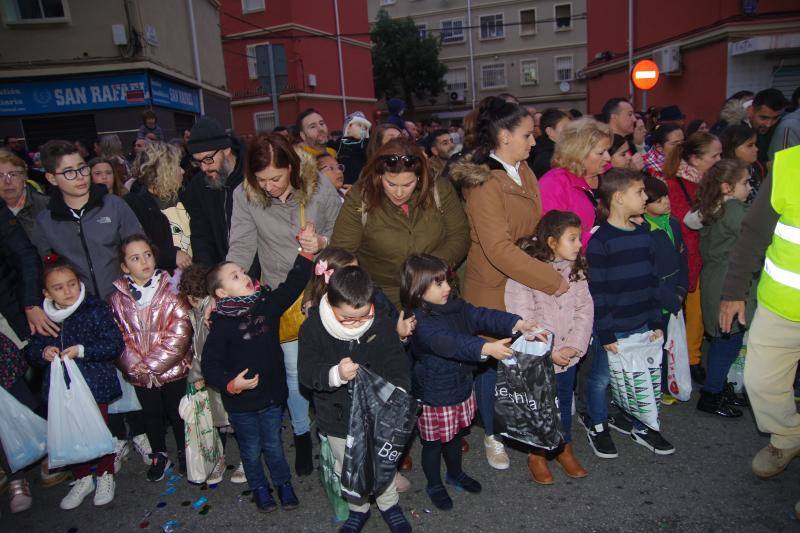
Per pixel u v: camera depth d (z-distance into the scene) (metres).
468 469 3.44
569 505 3.01
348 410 2.74
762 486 3.07
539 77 32.34
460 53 33.56
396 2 34.50
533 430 2.90
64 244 3.52
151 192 4.08
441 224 3.18
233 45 22.39
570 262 3.20
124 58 12.04
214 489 3.39
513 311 3.23
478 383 3.40
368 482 2.60
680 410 3.96
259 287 3.09
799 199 2.63
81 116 12.36
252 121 22.62
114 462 3.40
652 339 3.41
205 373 2.92
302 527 3.00
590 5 19.70
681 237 3.86
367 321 2.72
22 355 3.51
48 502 3.39
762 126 5.69
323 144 5.81
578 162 3.41
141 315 3.42
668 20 15.11
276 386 3.06
